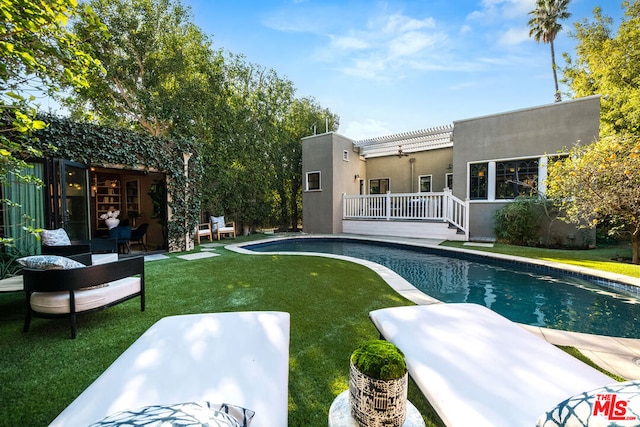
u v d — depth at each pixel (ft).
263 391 4.06
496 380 4.34
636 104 34.17
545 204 25.14
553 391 4.06
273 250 28.71
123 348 7.86
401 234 33.35
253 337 5.61
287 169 42.19
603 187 18.17
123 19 30.19
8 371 6.73
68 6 6.72
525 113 27.66
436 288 15.89
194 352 5.02
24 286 8.33
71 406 3.67
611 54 37.73
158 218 26.63
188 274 15.89
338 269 17.13
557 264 17.63
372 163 45.29
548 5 52.42
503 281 16.92
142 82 32.50
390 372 3.72
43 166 16.29
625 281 14.07
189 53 34.32
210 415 2.77
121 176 31.35
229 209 35.22
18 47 6.31
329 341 8.29
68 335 8.61
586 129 24.94
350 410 4.15
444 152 39.50
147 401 3.76
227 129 34.06
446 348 5.31
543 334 8.83
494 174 29.40
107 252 17.26
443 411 3.75
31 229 7.45
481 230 30.14
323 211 37.91
